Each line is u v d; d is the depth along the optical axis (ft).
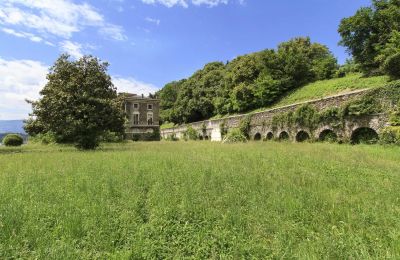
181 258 13.01
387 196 22.44
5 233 14.42
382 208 19.26
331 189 24.56
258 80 147.43
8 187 24.32
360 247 13.50
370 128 62.80
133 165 36.65
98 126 79.05
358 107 64.03
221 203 20.35
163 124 275.18
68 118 73.92
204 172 30.68
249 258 12.92
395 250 13.16
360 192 24.04
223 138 123.34
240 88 150.51
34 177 29.78
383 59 84.02
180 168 34.06
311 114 79.10
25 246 13.48
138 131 191.62
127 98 190.70
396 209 19.02
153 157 46.85
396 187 25.58
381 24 95.04
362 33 100.22
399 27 92.53
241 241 14.26
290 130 87.81
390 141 56.29
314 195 21.83
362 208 19.12
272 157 45.09
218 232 15.39
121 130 87.25
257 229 15.90
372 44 97.04
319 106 77.05
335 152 50.42
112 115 80.02
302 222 17.10
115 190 23.43
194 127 171.94
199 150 63.16
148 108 196.24
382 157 45.09
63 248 13.01
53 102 74.69
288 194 22.12
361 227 16.16
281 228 15.85
